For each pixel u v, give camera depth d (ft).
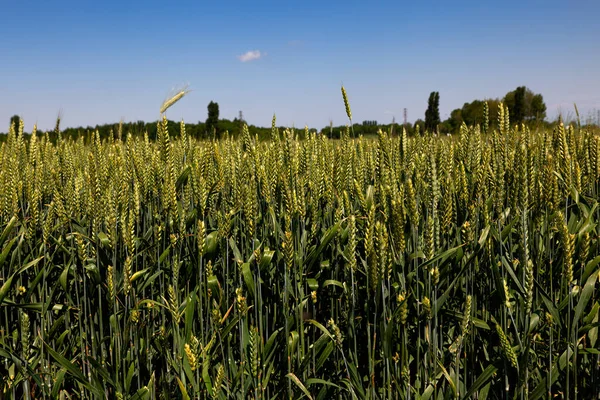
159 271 12.99
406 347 10.50
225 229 12.81
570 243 9.73
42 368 12.57
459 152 17.08
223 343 12.84
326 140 18.98
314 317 13.04
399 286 11.88
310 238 14.16
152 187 15.60
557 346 11.79
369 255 10.09
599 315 11.73
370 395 10.85
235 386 11.13
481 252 12.57
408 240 12.40
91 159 15.23
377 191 14.52
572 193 12.94
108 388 13.17
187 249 13.58
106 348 13.99
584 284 10.54
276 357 13.60
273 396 11.76
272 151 15.65
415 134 18.30
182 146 17.74
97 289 14.52
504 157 15.06
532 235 12.49
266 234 15.14
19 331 14.48
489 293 12.52
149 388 11.70
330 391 13.05
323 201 16.44
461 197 13.70
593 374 11.14
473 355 11.80
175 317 11.14
